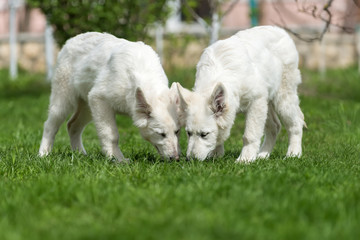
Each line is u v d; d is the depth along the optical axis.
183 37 17.09
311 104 12.32
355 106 11.87
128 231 3.80
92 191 4.70
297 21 19.20
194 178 5.22
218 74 6.52
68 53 7.56
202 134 6.31
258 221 3.98
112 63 6.88
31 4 13.76
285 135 9.33
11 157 6.87
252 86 6.66
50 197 4.70
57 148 8.27
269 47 7.23
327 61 20.20
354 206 4.32
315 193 4.68
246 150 6.88
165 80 6.95
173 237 3.62
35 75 20.06
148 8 13.82
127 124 10.77
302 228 3.78
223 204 4.32
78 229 3.92
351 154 7.42
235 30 16.58
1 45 22.12
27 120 11.91
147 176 5.49
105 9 13.41
